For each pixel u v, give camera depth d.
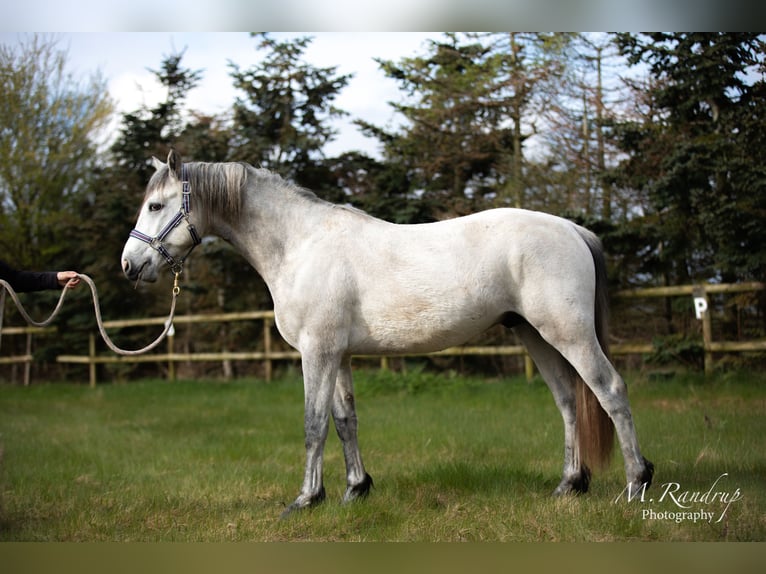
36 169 14.27
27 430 7.44
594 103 10.16
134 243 3.83
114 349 3.76
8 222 14.23
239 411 8.33
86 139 15.02
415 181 11.18
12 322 14.85
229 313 12.70
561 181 10.05
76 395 11.15
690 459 4.59
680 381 7.74
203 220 3.91
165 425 7.45
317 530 3.43
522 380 9.05
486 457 5.11
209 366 13.72
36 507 4.12
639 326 9.05
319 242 3.79
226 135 11.88
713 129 8.07
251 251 3.95
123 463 5.43
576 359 3.55
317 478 3.78
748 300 7.74
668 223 8.17
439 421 6.80
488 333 10.43
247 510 3.90
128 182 14.05
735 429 5.38
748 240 7.54
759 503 3.54
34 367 14.62
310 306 3.71
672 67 8.05
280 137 11.87
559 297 3.53
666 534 3.20
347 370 3.99
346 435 3.98
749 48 7.45
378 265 3.69
